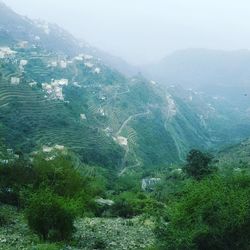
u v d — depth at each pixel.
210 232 30.36
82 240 42.31
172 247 30.70
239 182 38.00
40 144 180.62
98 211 74.75
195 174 98.31
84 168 160.62
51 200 40.12
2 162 70.50
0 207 58.50
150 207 79.25
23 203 59.69
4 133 174.50
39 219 39.09
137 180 178.75
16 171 65.00
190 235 30.44
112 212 76.00
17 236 39.56
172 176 148.12
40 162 66.69
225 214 30.78
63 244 37.47
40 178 63.41
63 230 40.03
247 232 30.30
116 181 161.50
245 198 31.70
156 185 141.12
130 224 58.12
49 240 39.06
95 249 38.91
